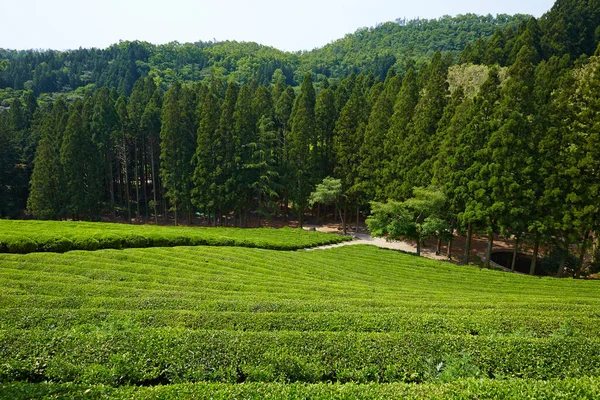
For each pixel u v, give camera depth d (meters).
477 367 10.19
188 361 10.49
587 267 35.97
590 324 14.55
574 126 31.88
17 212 56.19
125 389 8.59
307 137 52.28
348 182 50.12
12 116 64.31
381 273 30.19
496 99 35.12
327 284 24.20
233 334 11.76
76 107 58.94
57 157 51.22
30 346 10.63
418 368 10.60
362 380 10.34
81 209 50.72
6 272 21.08
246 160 51.25
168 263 26.20
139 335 11.43
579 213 30.86
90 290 18.61
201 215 62.06
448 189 37.00
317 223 57.78
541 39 58.44
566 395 8.02
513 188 32.44
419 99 47.38
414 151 41.88
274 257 32.06
